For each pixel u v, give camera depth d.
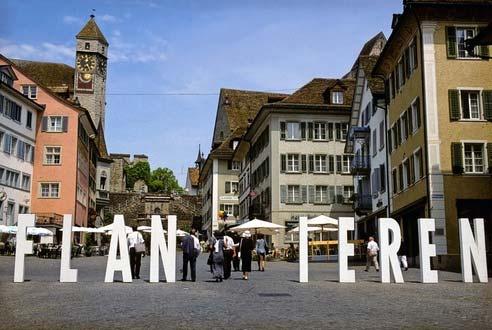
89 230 51.09
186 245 20.50
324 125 57.91
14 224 54.88
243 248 21.45
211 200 84.88
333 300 13.69
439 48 32.28
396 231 19.53
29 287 17.19
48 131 60.34
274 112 57.41
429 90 31.98
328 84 60.84
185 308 12.02
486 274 19.64
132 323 9.86
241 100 92.56
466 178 31.39
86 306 12.35
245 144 71.19
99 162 95.94
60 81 100.88
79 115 60.97
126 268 19.41
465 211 31.19
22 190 56.88
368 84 46.41
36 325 9.65
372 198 46.22
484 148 31.73
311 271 28.50
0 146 51.94
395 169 39.00
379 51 75.19
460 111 31.95
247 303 13.01
